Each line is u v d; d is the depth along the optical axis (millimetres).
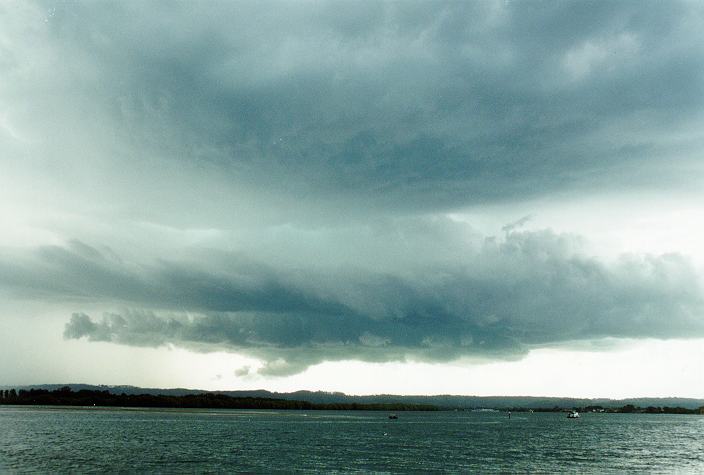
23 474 89938
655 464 118875
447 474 98938
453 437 199250
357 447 147375
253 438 174125
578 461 122125
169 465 103688
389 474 97750
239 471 97875
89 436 168250
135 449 131000
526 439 193625
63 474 90312
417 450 141750
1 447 130000
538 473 102125
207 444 148750
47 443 142250
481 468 107750
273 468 102312
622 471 106625
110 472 93812
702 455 140750
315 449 139750
